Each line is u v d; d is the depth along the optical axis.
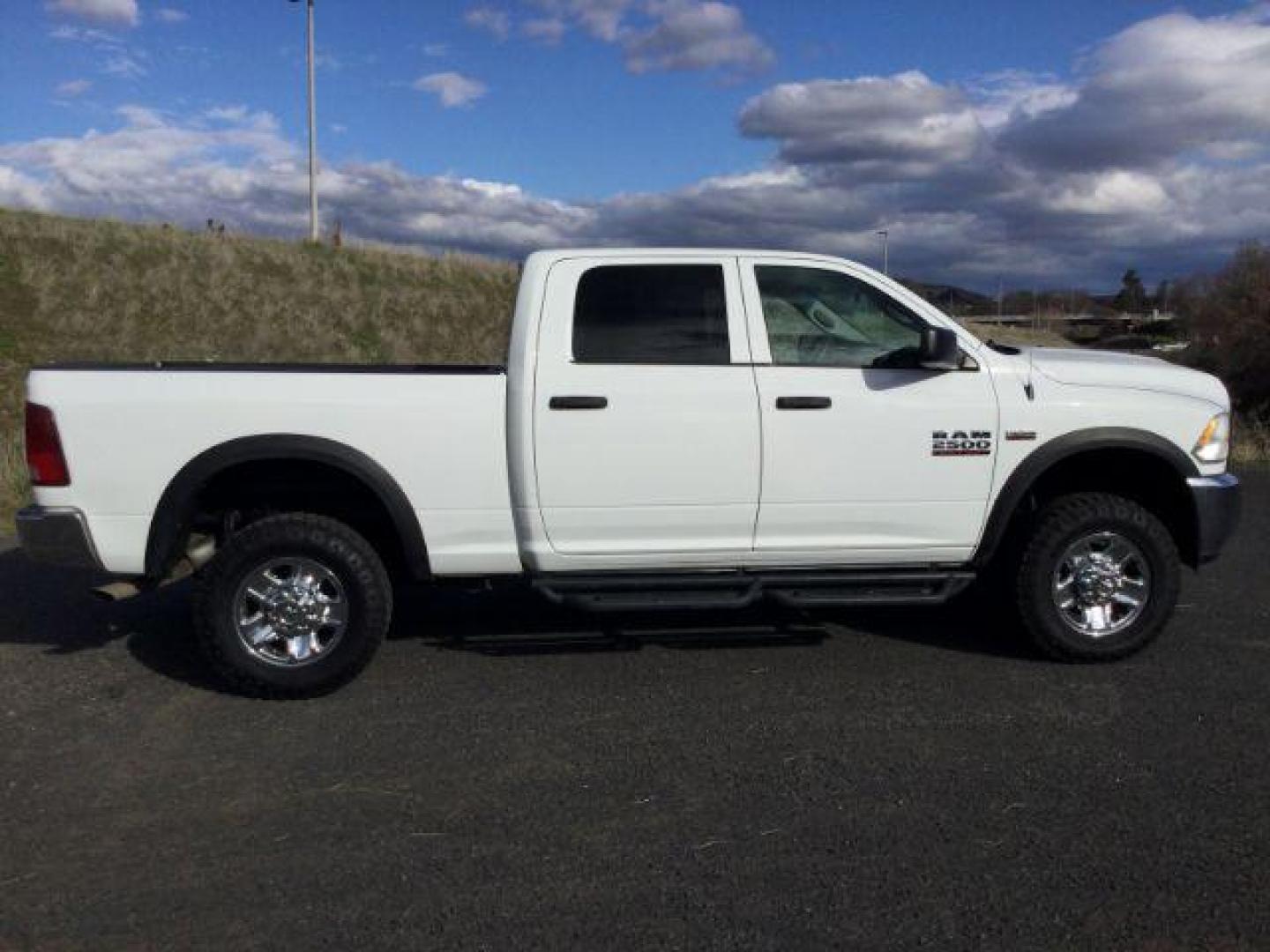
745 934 3.14
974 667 5.48
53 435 5.02
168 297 25.45
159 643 5.98
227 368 5.23
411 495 5.20
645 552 5.33
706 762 4.36
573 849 3.66
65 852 3.66
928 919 3.22
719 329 5.34
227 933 3.17
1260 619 6.26
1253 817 3.83
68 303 23.83
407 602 6.77
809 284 5.46
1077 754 4.39
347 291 28.59
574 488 5.22
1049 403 5.40
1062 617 5.46
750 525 5.35
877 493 5.36
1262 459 12.42
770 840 3.70
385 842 3.73
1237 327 21.25
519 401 5.16
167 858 3.63
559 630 6.16
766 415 5.25
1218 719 4.75
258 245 30.05
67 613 6.56
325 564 5.10
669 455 5.23
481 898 3.36
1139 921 3.19
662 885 3.42
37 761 4.42
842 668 5.48
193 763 4.39
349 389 5.14
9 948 3.11
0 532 8.76
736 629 6.15
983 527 5.46
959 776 4.20
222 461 5.07
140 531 5.09
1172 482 5.59
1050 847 3.63
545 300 5.29
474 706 5.01
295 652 5.12
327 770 4.32
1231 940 3.10
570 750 4.49
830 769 4.28
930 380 5.36
